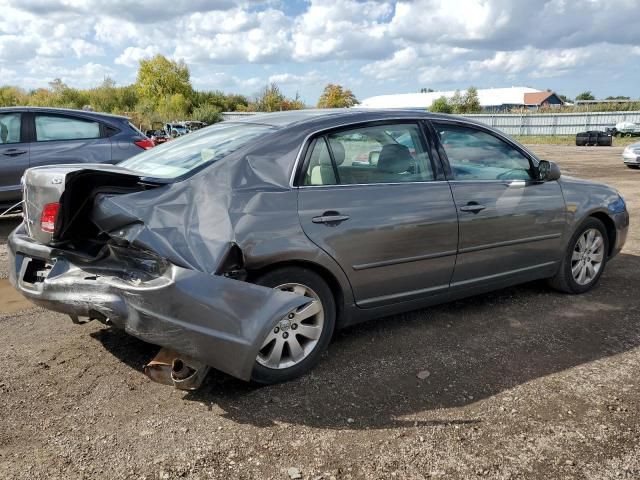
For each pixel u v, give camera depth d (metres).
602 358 3.69
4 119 7.44
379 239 3.60
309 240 3.32
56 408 3.00
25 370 3.42
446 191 3.98
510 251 4.41
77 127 7.87
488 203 4.18
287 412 2.99
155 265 2.92
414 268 3.84
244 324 2.82
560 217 4.71
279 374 3.28
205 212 3.06
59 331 4.04
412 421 2.91
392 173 3.80
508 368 3.53
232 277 3.07
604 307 4.69
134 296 2.88
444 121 4.18
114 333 3.99
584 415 2.97
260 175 3.29
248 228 3.11
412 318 4.41
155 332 2.85
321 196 3.42
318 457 2.60
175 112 53.19
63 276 3.22
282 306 2.89
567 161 20.91
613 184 13.18
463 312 4.55
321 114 3.75
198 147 3.63
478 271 4.24
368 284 3.65
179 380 2.93
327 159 3.54
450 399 3.14
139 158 3.92
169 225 2.95
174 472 2.48
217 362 2.82
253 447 2.67
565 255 4.88
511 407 3.05
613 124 41.25
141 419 2.90
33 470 2.49
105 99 57.19
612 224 5.24
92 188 3.11
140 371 3.42
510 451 2.66
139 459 2.57
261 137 3.45
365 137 3.72
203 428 2.82
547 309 4.63
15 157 7.41
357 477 2.47
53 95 56.47
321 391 3.22
